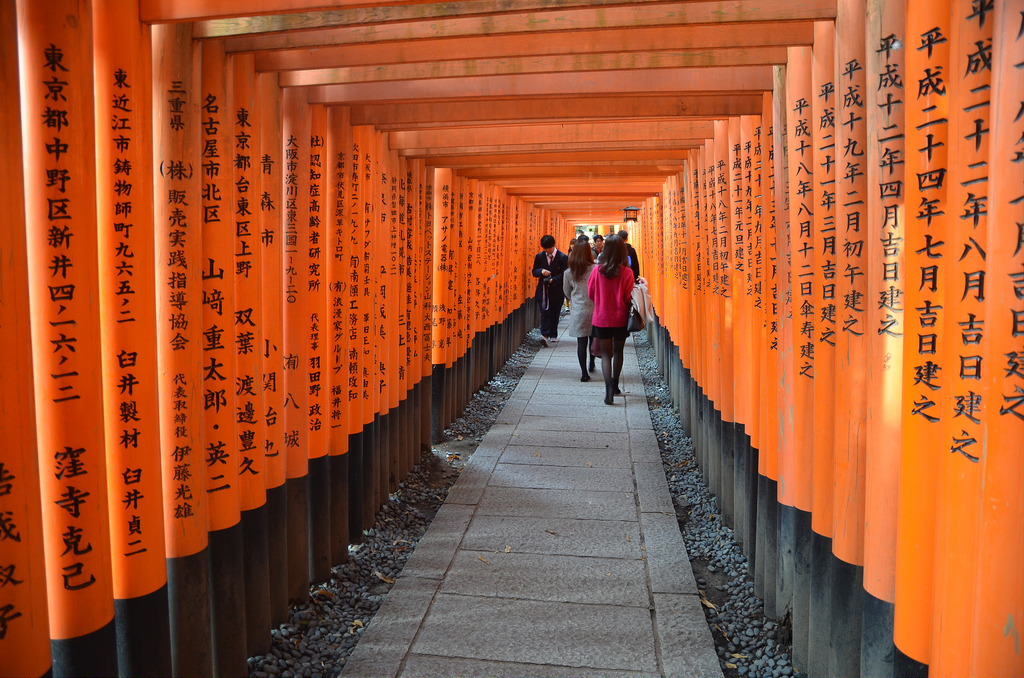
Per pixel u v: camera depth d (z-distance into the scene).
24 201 1.64
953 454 1.52
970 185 1.48
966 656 1.49
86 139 1.88
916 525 1.74
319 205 3.53
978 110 1.46
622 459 5.67
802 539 2.75
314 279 3.54
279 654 3.02
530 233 12.70
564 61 2.88
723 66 2.85
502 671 2.88
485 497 4.85
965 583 1.49
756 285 3.61
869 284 2.02
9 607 1.61
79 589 1.93
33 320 1.85
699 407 5.48
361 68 3.01
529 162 5.82
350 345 4.11
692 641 3.10
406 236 5.18
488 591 3.54
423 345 5.87
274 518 3.18
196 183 2.44
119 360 2.15
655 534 4.23
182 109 2.36
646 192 9.55
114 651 2.04
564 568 3.80
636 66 2.87
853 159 2.16
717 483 4.77
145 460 2.21
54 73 1.80
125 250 2.12
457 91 3.37
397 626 3.21
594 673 2.87
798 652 2.79
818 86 2.37
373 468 4.40
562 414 7.11
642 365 10.20
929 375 1.70
